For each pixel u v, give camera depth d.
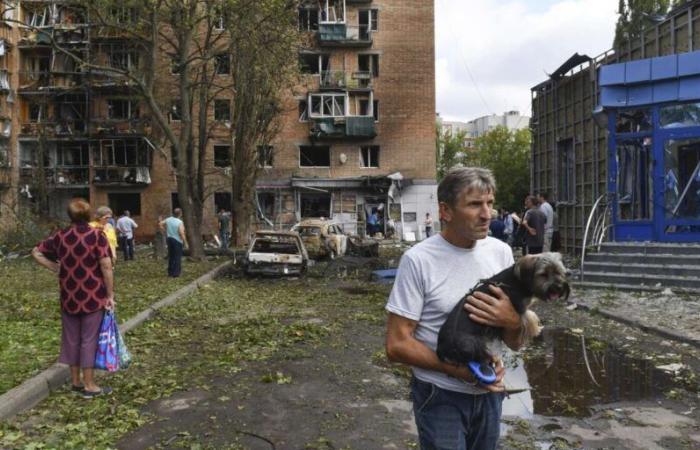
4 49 38.94
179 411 5.60
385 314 11.22
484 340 2.41
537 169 25.72
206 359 7.62
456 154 76.00
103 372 6.94
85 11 22.31
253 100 27.28
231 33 23.25
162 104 32.34
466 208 2.56
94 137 39.81
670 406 5.69
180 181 23.39
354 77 40.59
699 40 15.63
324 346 8.43
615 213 14.17
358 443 4.80
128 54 38.66
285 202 40.50
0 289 14.64
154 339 8.82
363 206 40.72
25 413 5.47
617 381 6.55
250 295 14.10
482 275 2.62
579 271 13.66
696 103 13.13
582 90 20.95
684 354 7.68
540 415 5.45
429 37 40.81
